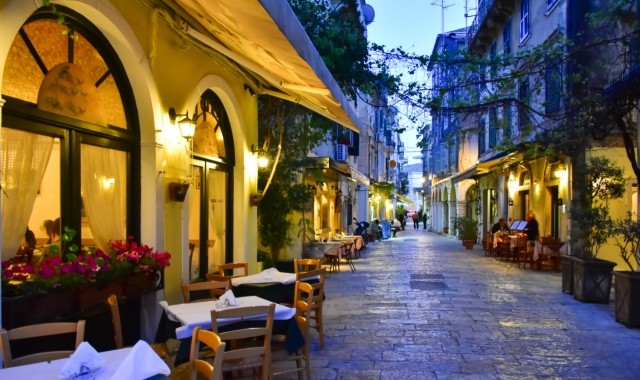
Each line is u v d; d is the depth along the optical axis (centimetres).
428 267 1470
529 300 938
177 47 612
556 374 528
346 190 2477
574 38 1116
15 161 413
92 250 466
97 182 505
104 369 280
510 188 1881
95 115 497
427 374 529
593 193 1020
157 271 527
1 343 302
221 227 830
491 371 538
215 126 800
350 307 880
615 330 711
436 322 761
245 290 630
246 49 583
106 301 449
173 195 595
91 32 491
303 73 572
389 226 3027
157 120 563
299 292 566
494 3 1830
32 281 374
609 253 1162
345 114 813
